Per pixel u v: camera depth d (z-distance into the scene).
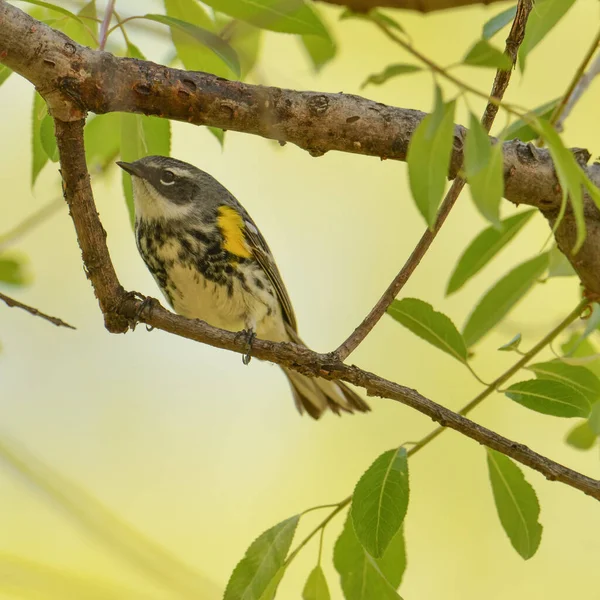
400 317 7.60
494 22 6.77
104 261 7.37
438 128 4.64
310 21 5.94
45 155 8.01
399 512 6.66
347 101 7.14
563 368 7.57
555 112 7.69
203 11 7.53
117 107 6.67
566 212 7.70
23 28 6.24
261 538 7.12
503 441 6.70
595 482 6.62
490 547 13.81
